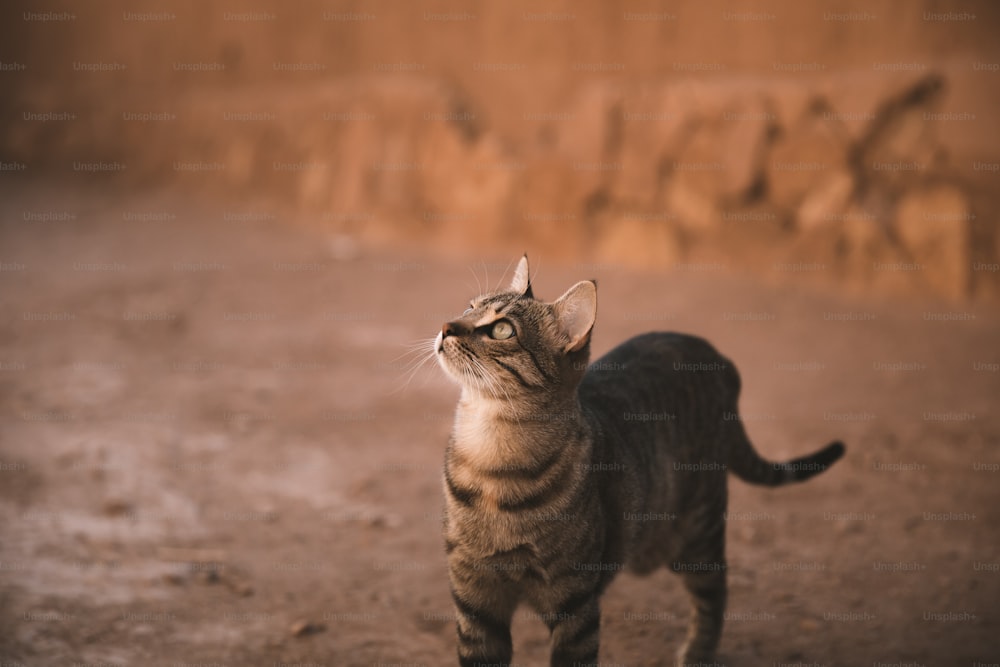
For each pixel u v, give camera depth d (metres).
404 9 19.09
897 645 4.84
